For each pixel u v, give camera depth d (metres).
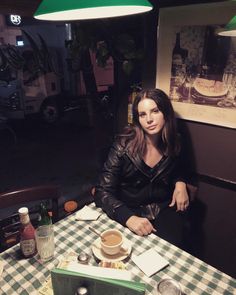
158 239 1.20
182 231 1.61
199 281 0.97
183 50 1.73
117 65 2.21
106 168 1.63
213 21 1.56
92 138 5.30
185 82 1.79
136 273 1.01
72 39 2.22
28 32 5.88
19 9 1.97
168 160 1.63
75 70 2.81
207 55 1.64
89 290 0.86
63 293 0.88
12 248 1.13
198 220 2.06
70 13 1.13
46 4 0.87
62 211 2.66
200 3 1.59
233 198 1.83
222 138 1.76
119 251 1.09
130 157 1.59
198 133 1.86
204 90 1.72
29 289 0.94
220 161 1.81
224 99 1.65
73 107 6.71
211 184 1.91
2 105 5.61
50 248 1.06
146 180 1.63
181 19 1.68
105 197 1.46
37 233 1.05
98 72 2.98
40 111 6.04
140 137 1.61
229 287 0.95
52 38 5.76
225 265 2.03
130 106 2.19
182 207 1.58
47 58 5.62
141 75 2.08
